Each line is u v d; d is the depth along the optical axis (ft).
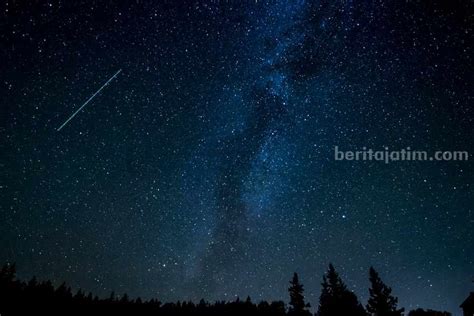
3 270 126.21
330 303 93.30
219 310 126.21
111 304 129.29
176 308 133.28
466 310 68.44
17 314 99.71
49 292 123.95
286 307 116.67
